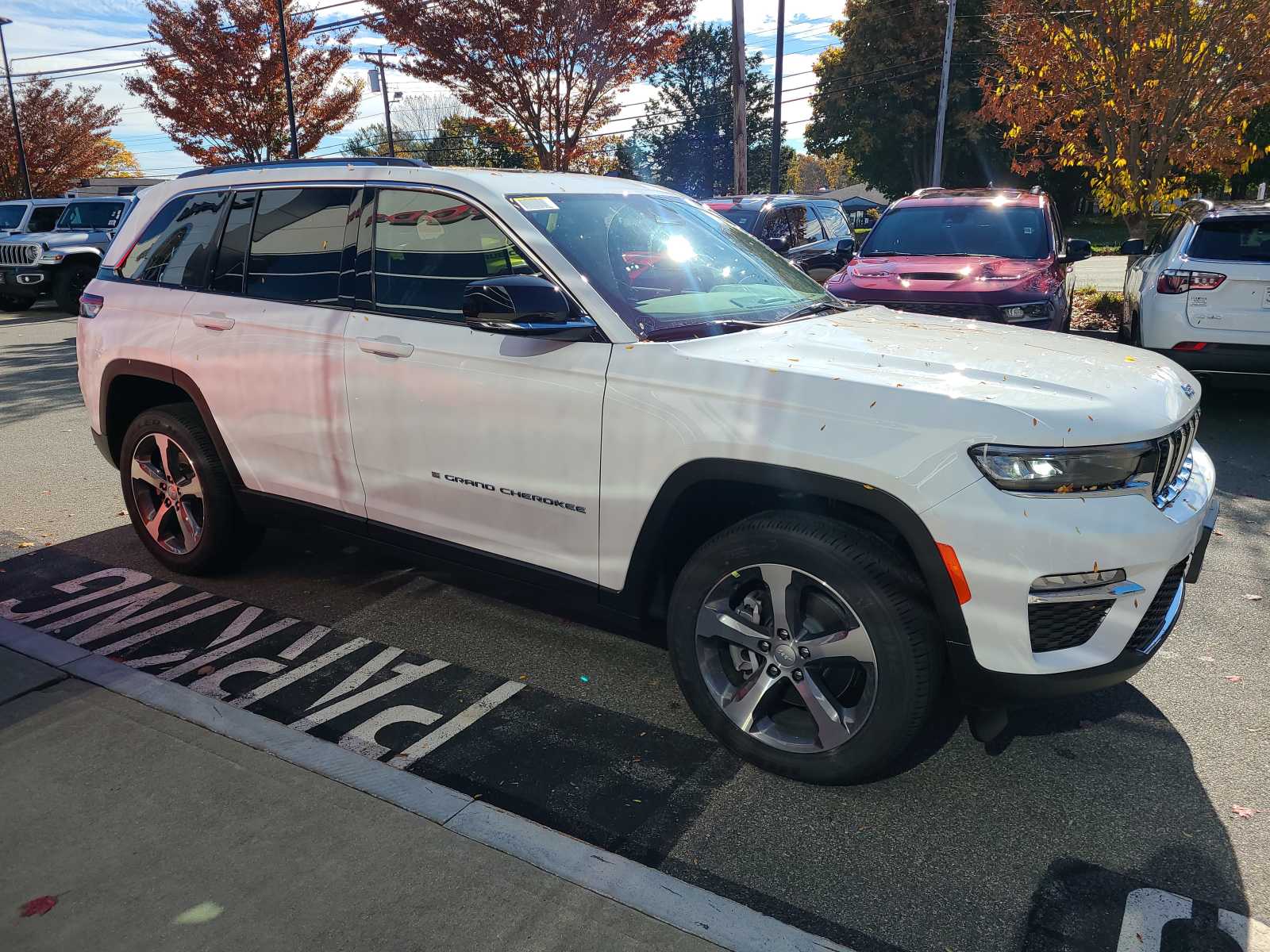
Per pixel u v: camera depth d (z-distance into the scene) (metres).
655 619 3.24
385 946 2.17
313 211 3.84
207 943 2.17
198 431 4.24
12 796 2.73
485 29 15.90
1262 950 2.23
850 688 2.97
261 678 3.56
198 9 22.95
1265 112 20.89
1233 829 2.69
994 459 2.47
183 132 24.17
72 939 2.19
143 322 4.32
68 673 3.48
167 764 2.89
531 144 18.31
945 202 9.05
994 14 12.06
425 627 4.03
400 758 3.02
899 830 2.68
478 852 2.49
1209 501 2.96
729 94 72.12
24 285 16.59
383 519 3.72
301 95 24.53
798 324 3.39
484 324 3.03
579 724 3.24
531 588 3.38
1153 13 10.25
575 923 2.25
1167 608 2.85
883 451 2.55
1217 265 7.01
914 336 3.26
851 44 46.50
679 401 2.85
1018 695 2.58
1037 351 3.10
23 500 5.82
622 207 3.71
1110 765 3.02
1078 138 12.13
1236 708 3.35
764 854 2.57
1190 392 2.98
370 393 3.56
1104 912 2.36
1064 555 2.46
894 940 2.26
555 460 3.14
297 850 2.50
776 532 2.72
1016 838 2.65
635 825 2.69
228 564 4.45
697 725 3.25
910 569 2.63
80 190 24.39
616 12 15.77
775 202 10.91
